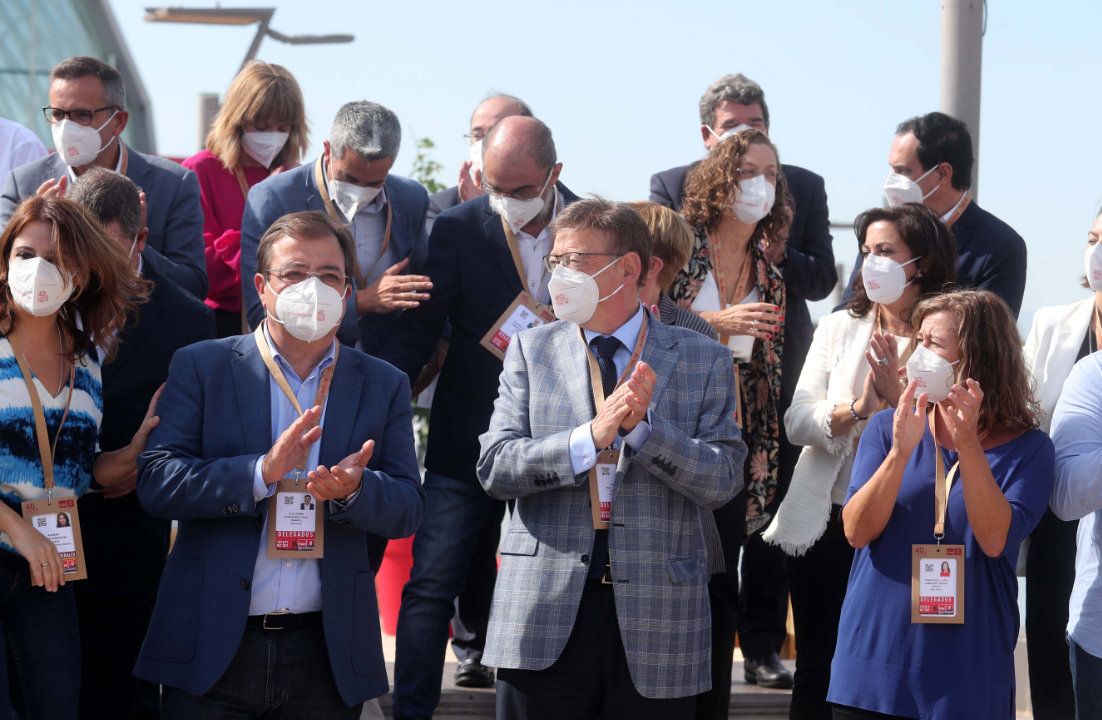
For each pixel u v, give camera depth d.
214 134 5.80
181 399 3.96
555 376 4.18
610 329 4.18
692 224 5.09
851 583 4.16
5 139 5.95
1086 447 4.18
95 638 4.61
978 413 4.04
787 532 4.85
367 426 4.02
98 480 4.16
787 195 5.21
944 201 5.61
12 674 3.88
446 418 5.05
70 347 4.02
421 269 5.20
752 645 5.75
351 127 5.05
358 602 3.91
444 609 5.00
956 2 6.65
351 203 5.16
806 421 4.82
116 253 4.04
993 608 4.00
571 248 4.11
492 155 4.92
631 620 3.98
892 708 3.95
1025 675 6.05
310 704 3.88
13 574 3.84
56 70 5.13
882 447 4.18
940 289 4.84
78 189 4.36
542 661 3.98
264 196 5.19
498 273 5.03
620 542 4.00
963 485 3.96
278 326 3.99
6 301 3.92
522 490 4.04
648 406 3.92
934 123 5.59
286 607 3.86
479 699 5.38
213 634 3.77
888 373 4.53
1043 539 4.87
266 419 3.92
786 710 5.57
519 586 4.07
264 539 3.86
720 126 5.91
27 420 3.89
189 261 5.20
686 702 4.05
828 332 5.03
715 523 4.45
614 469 4.06
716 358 4.20
